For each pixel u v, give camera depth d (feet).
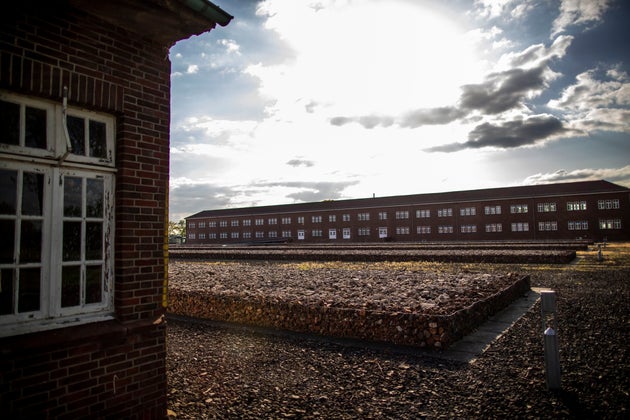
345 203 237.25
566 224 178.50
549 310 16.26
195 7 12.67
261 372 18.40
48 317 11.37
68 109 12.04
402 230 210.59
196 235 285.43
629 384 16.12
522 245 115.65
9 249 10.73
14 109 10.89
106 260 12.76
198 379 17.54
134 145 13.20
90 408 11.64
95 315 12.34
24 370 10.41
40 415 10.63
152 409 13.15
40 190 11.41
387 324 23.00
